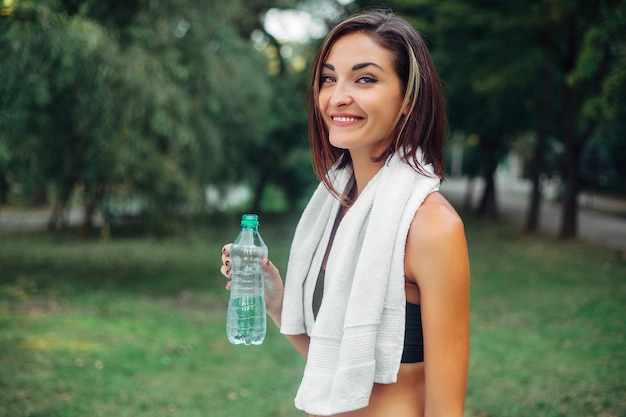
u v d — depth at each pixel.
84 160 9.66
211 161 11.19
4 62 7.96
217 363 7.27
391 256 1.39
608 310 9.71
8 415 4.79
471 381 6.55
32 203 10.95
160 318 9.27
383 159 1.52
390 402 1.45
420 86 1.46
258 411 5.69
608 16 10.91
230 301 1.65
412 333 1.43
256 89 12.17
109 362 6.52
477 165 28.02
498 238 19.09
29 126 8.98
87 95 8.96
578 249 15.81
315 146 1.67
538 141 19.06
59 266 13.48
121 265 14.03
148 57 9.69
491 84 15.27
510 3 15.08
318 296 1.59
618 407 5.32
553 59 15.27
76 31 8.41
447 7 14.97
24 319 7.91
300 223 1.68
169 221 10.61
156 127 9.52
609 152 27.88
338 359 1.41
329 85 1.51
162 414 5.29
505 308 10.58
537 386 6.18
